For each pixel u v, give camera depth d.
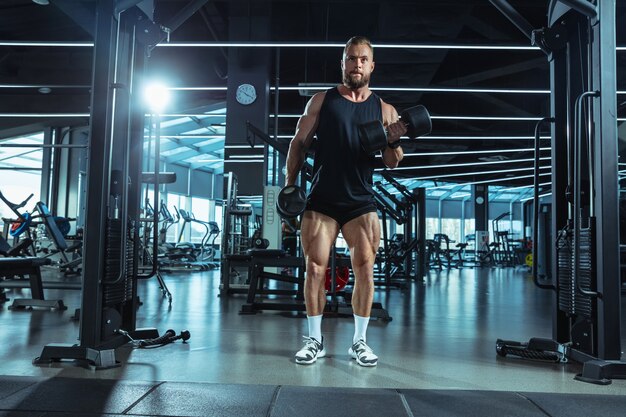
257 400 1.30
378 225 1.88
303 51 7.71
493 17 6.07
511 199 17.98
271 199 5.07
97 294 1.74
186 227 13.38
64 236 6.42
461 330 2.61
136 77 2.14
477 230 15.04
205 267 8.40
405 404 1.29
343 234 1.89
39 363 1.69
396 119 1.93
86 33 6.96
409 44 5.33
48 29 6.85
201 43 5.34
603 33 1.75
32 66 7.81
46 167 8.86
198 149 12.18
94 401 1.27
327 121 1.85
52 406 1.23
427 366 1.76
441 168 13.40
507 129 9.71
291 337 2.31
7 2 6.08
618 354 1.66
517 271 10.97
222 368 1.67
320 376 1.59
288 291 3.96
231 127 6.51
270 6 6.45
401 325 2.76
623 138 8.84
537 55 7.09
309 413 1.21
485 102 8.70
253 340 2.21
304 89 6.33
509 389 1.48
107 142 1.79
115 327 1.94
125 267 1.94
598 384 1.55
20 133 9.02
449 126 9.91
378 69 6.52
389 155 1.87
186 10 2.18
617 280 1.69
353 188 1.84
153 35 2.15
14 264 3.14
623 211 6.03
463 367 1.76
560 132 2.08
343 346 2.12
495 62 7.36
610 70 1.75
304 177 4.00
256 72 6.53
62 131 8.99
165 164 12.62
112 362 1.67
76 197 8.86
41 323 2.59
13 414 1.17
